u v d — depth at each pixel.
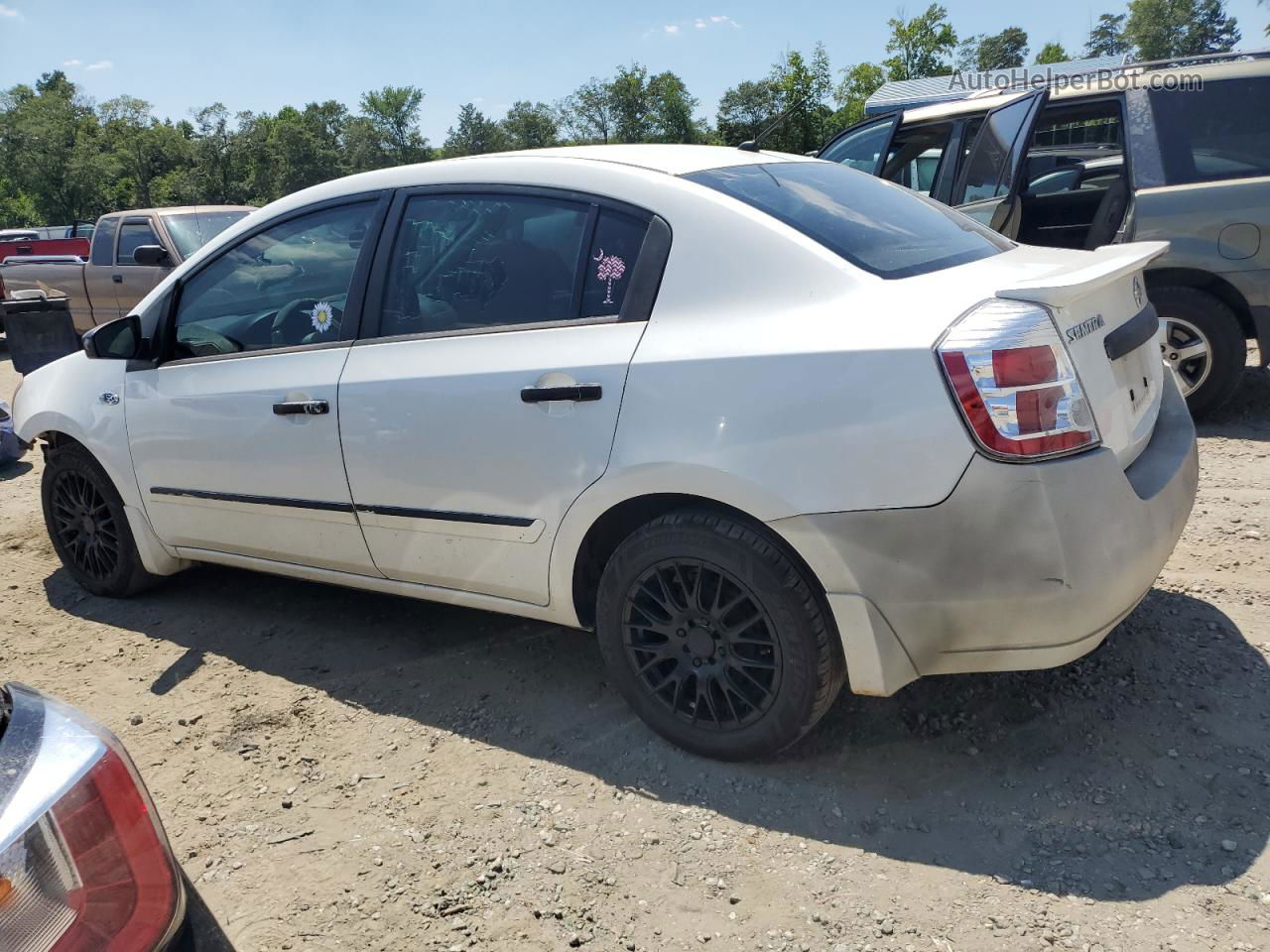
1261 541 4.05
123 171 92.81
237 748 3.13
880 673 2.50
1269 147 5.40
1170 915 2.16
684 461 2.59
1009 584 2.33
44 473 4.41
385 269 3.32
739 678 2.74
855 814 2.59
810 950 2.16
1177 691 3.01
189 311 3.84
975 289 2.49
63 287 11.38
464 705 3.29
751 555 2.57
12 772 1.56
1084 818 2.50
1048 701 3.00
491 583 3.13
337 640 3.85
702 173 2.96
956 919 2.21
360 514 3.33
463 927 2.31
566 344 2.85
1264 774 2.60
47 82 114.00
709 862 2.46
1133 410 2.76
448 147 106.75
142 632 4.06
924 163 8.04
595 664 3.50
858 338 2.42
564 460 2.82
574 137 83.94
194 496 3.81
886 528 2.38
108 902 1.56
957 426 2.29
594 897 2.37
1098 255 2.96
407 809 2.76
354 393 3.24
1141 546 2.44
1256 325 5.50
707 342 2.62
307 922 2.36
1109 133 7.29
